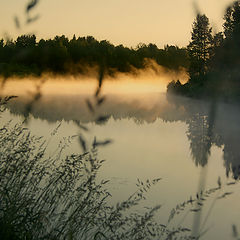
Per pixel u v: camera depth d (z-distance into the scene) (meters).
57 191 3.35
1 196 3.24
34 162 3.62
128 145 10.68
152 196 5.49
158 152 9.71
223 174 6.61
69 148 7.63
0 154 3.67
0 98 2.06
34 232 3.02
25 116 3.82
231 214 4.49
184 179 6.71
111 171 7.04
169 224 4.16
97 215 3.76
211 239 3.68
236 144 10.20
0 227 2.84
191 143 11.28
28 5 1.55
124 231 3.59
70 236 2.72
